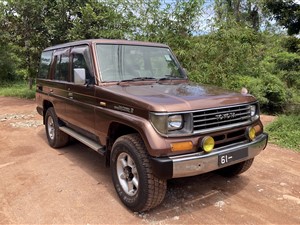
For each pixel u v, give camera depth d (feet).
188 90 12.01
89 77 13.39
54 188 13.17
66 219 10.69
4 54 58.44
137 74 13.99
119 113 11.25
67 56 16.17
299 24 28.40
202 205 11.65
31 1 39.14
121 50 14.23
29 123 26.96
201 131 10.10
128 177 11.31
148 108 9.89
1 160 17.04
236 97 11.50
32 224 10.39
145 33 29.48
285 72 36.24
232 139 11.16
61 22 39.11
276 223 10.40
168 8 28.50
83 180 14.02
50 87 18.28
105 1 33.27
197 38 28.71
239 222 10.45
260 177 14.40
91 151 18.54
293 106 35.19
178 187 13.21
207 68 27.12
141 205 10.51
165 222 10.43
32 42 43.27
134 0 30.04
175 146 9.64
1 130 24.44
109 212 11.12
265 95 35.63
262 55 36.88
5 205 11.74
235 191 12.89
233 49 27.32
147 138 9.70
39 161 16.76
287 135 20.77
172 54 16.48
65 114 16.47
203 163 9.92
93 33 34.42
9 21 43.65
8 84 59.41
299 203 11.82
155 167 9.53
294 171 15.19
